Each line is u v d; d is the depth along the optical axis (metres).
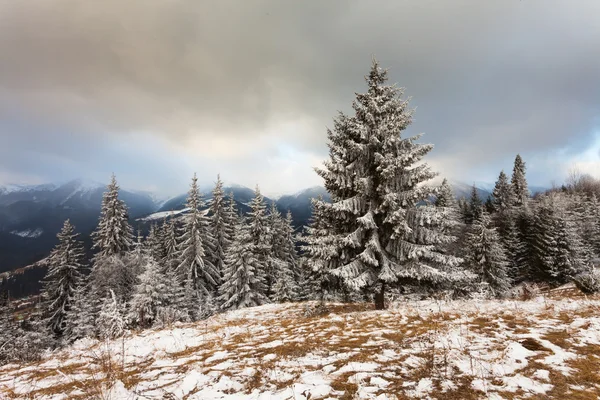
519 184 72.88
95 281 30.34
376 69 13.19
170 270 34.62
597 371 3.71
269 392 3.75
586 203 58.25
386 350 5.23
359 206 11.83
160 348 7.07
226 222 43.72
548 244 38.09
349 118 12.79
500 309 8.11
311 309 12.26
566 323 5.86
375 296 11.91
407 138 12.12
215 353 6.01
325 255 11.88
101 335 7.56
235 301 28.58
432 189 11.10
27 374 5.96
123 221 37.06
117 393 4.00
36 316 33.06
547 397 3.21
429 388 3.61
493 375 3.85
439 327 6.50
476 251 29.67
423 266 10.99
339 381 4.01
